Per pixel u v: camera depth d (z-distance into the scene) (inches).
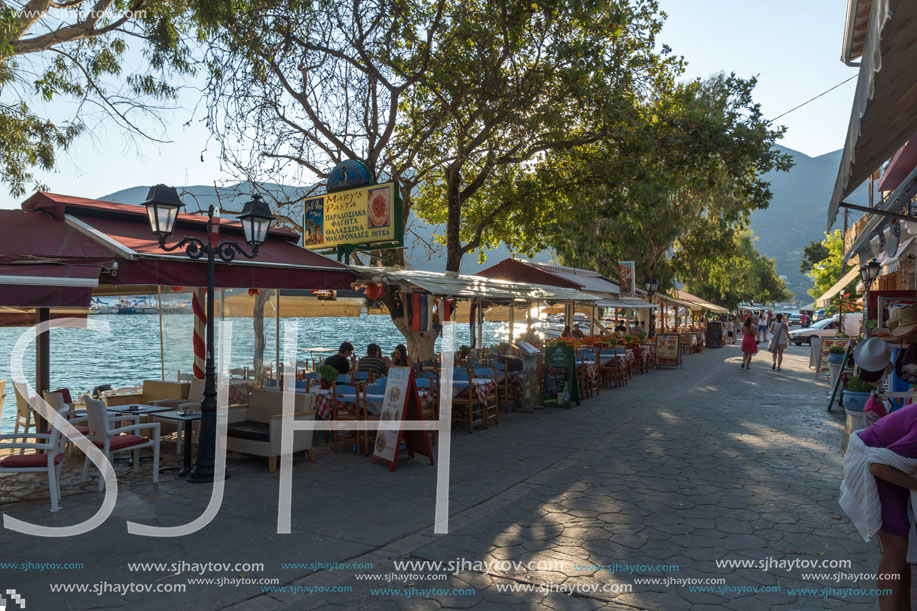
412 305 483.2
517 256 784.3
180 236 346.6
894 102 146.6
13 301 237.1
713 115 585.9
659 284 1248.8
